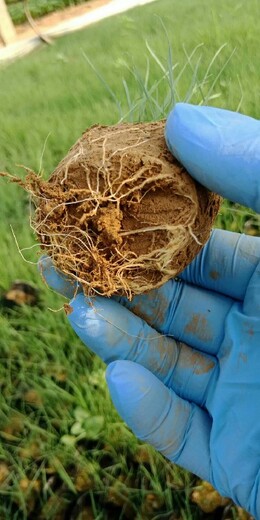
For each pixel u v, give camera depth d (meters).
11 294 0.32
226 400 0.22
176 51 0.55
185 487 0.24
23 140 0.48
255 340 0.22
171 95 0.24
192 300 0.24
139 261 0.18
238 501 0.21
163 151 0.18
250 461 0.21
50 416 0.27
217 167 0.17
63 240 0.18
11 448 0.26
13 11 1.52
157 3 1.06
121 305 0.22
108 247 0.18
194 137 0.17
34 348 0.29
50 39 1.21
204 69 0.46
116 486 0.25
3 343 0.29
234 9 0.64
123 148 0.18
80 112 0.48
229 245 0.24
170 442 0.22
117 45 0.69
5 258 0.34
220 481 0.21
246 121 0.18
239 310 0.23
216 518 0.24
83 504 0.25
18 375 0.28
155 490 0.24
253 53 0.48
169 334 0.24
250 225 0.31
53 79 0.65
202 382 0.23
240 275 0.24
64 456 0.25
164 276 0.18
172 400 0.22
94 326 0.21
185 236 0.18
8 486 0.25
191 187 0.18
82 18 1.40
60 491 0.25
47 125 0.48
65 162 0.18
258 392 0.21
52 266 0.21
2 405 0.27
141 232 0.18
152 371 0.23
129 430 0.25
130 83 0.49
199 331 0.24
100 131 0.19
